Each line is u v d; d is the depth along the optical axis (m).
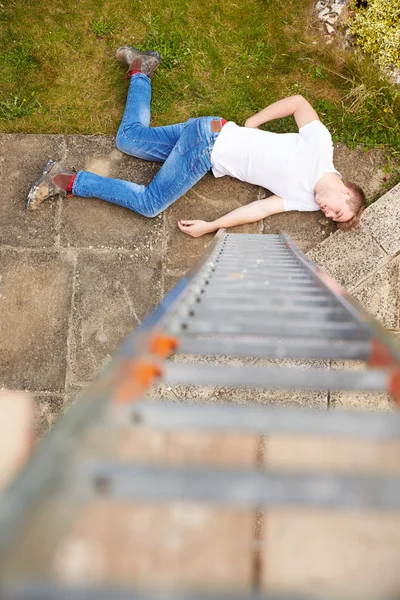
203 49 3.60
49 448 0.69
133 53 3.48
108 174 3.58
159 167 3.59
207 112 3.59
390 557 0.91
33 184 3.46
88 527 0.87
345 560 0.91
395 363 1.04
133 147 3.45
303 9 3.59
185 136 3.31
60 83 3.60
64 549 0.81
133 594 0.60
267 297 1.73
